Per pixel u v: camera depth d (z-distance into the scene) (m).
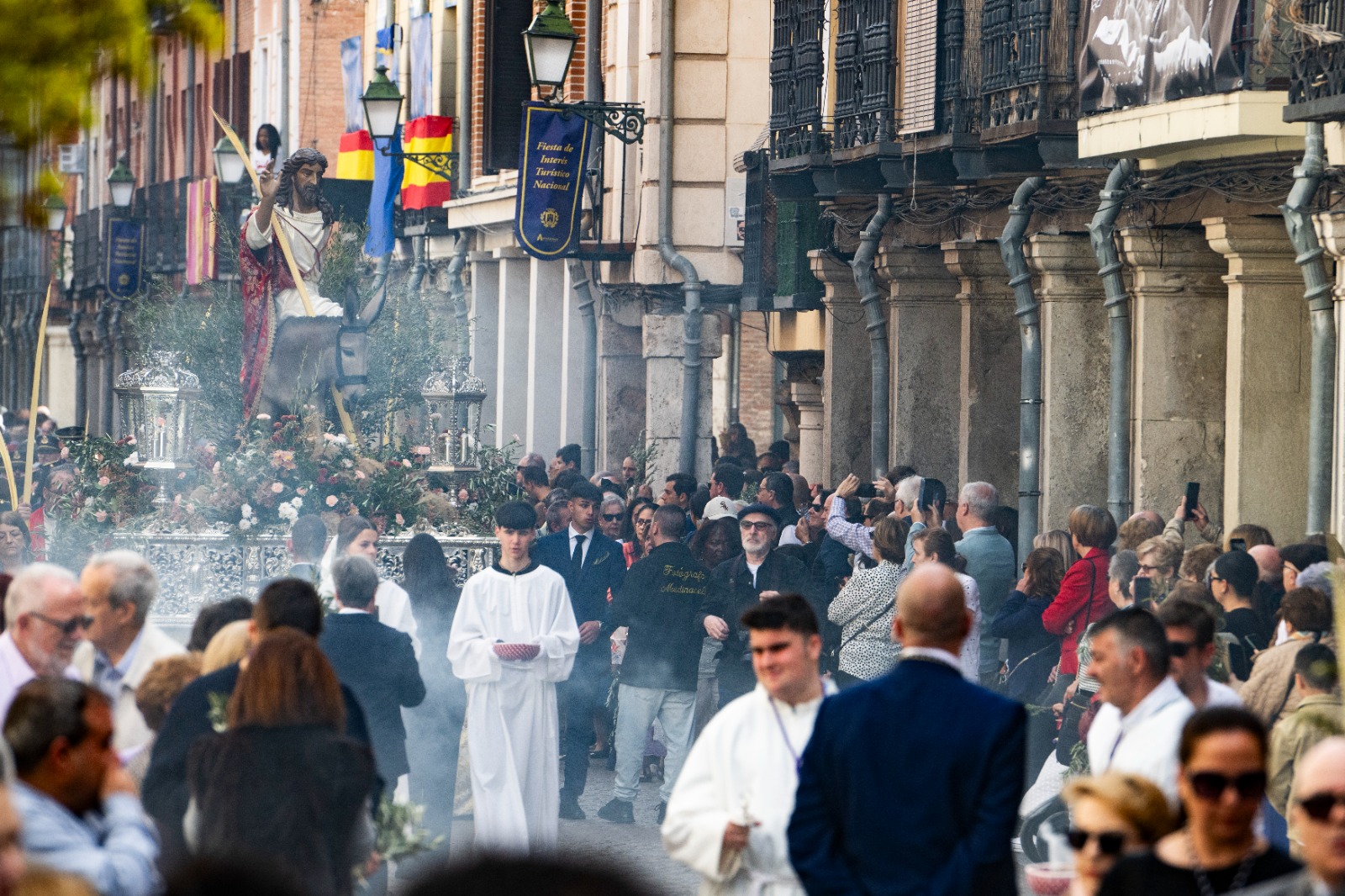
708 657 35.59
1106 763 17.75
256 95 127.12
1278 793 20.20
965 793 15.28
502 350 87.44
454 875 6.45
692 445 67.94
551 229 68.31
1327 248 35.72
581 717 34.03
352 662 23.39
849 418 59.66
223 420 50.72
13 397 169.62
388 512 39.88
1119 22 40.47
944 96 48.56
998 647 34.47
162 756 17.00
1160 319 43.31
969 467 52.69
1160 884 13.05
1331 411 36.16
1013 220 46.31
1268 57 35.97
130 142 151.38
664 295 69.62
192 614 38.16
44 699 14.16
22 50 13.35
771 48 63.66
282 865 14.55
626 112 66.50
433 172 90.00
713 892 17.61
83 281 142.88
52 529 38.69
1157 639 17.50
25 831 13.62
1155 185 41.28
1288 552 28.22
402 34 100.50
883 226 54.59
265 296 47.78
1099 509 31.17
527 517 29.47
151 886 13.99
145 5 13.68
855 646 31.09
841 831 15.72
